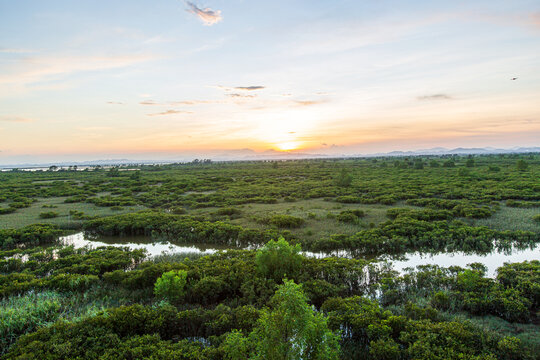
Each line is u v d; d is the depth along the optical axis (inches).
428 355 335.9
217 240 949.2
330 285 532.7
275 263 580.1
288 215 1143.6
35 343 359.3
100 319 412.5
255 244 909.8
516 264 601.6
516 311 437.1
